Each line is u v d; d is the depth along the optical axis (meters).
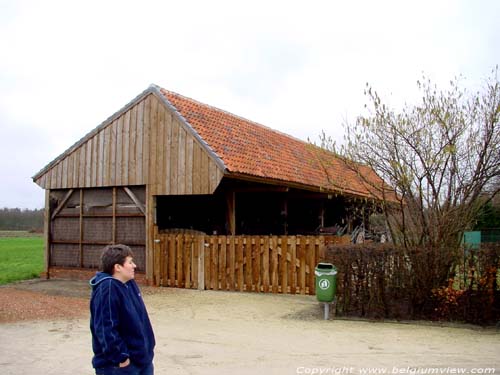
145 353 4.64
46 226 18.31
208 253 15.22
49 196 18.38
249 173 15.30
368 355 7.89
